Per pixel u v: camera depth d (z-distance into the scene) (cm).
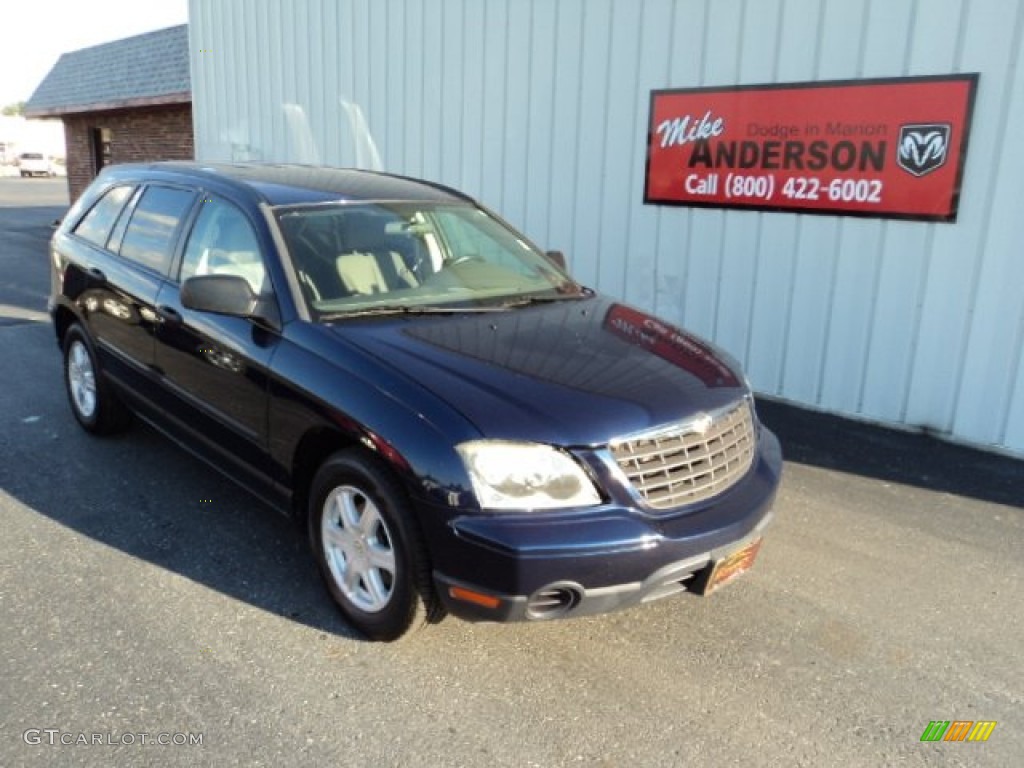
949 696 305
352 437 309
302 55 1033
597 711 291
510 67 783
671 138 677
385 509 303
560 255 490
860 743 279
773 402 658
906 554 413
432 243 421
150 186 482
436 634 332
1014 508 471
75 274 518
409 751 269
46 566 378
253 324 366
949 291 562
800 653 328
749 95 627
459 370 312
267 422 354
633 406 301
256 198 399
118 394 493
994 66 521
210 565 381
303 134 1056
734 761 269
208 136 1259
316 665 312
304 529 361
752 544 316
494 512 278
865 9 565
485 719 285
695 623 347
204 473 484
